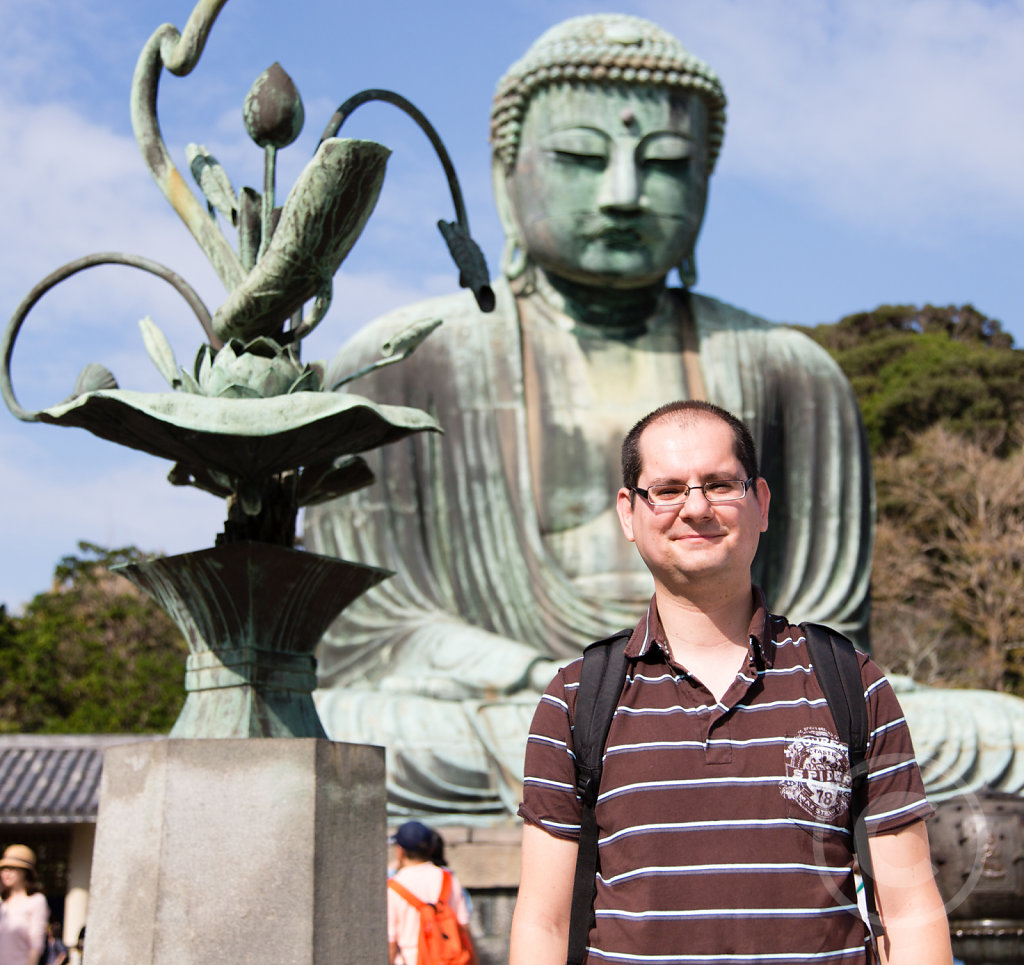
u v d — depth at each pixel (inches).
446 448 465.4
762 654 104.6
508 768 391.5
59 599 1226.0
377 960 165.0
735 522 108.3
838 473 485.1
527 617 447.2
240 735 175.2
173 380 185.8
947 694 426.0
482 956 351.6
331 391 189.6
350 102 194.7
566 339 481.4
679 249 473.7
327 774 163.5
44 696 1158.3
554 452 465.4
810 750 99.6
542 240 472.1
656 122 465.7
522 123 479.8
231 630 180.5
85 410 172.2
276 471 182.1
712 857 97.3
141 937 156.6
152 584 186.4
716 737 101.0
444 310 487.2
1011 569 1179.9
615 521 458.9
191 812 159.0
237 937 155.8
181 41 190.9
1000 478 1200.2
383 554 454.9
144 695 1143.6
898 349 1537.9
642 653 106.1
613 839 101.2
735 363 483.2
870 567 484.7
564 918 105.1
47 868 746.8
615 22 477.4
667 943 96.3
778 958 94.9
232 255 190.1
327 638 450.6
